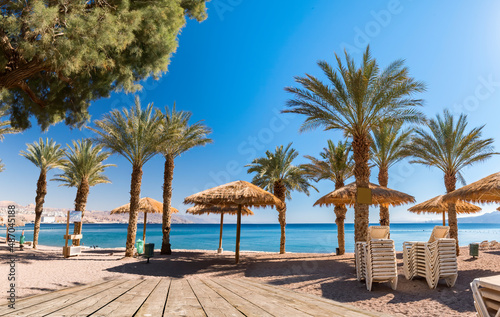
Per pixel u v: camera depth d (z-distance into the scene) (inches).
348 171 802.8
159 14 466.3
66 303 150.9
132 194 666.2
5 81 391.9
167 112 808.3
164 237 759.1
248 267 504.1
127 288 228.1
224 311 141.1
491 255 543.2
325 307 163.3
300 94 512.4
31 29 332.8
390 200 595.8
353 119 493.4
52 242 1897.1
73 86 502.3
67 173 1061.8
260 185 868.6
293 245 1887.3
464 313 228.7
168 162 791.7
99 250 864.3
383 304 266.5
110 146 671.1
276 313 141.0
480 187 374.0
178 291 217.5
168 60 535.8
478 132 649.6
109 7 416.2
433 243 316.8
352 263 490.6
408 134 749.3
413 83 460.8
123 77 496.7
